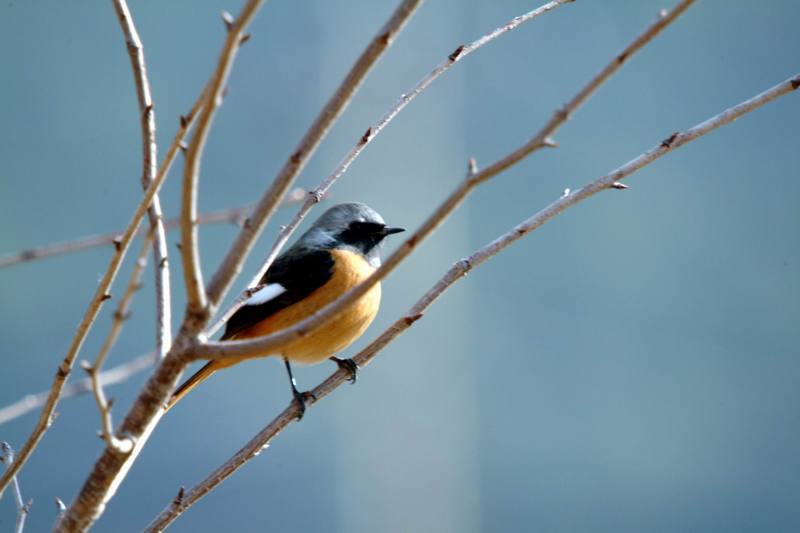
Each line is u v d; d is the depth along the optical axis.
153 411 3.75
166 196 16.27
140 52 4.53
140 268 3.50
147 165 4.57
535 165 17.88
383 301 16.20
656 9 18.52
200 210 16.67
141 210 3.87
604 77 3.57
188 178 3.37
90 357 15.16
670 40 18.62
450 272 5.04
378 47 3.59
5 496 14.02
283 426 5.01
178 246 3.50
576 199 4.80
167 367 3.69
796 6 18.95
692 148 18.50
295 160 3.61
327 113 3.61
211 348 3.64
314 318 3.60
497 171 3.55
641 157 4.71
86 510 3.81
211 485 4.77
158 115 17.30
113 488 3.86
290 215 16.12
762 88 18.78
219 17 17.64
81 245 5.86
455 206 3.56
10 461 4.67
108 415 3.61
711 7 18.84
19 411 5.42
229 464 4.81
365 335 16.14
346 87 3.61
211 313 3.63
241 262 3.64
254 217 3.63
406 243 3.55
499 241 4.97
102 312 15.37
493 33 5.31
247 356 3.64
